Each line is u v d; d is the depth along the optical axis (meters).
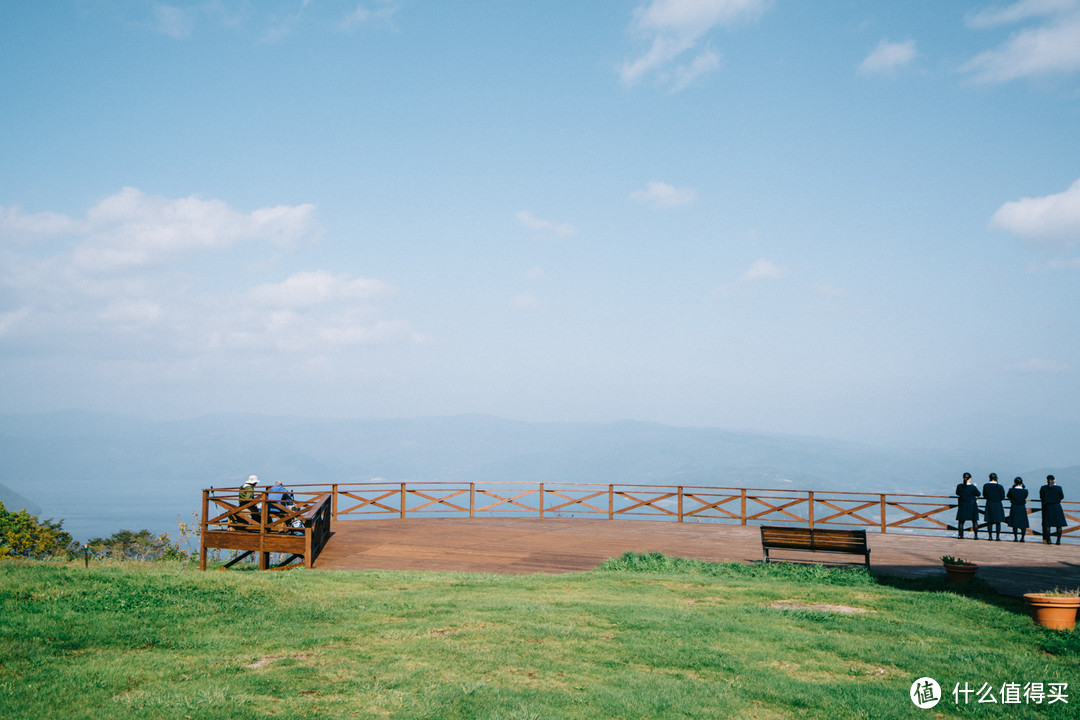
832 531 13.44
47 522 47.44
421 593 10.66
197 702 5.52
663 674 6.84
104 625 7.71
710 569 13.52
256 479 16.44
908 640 8.44
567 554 16.12
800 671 7.12
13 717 5.10
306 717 5.34
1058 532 18.47
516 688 6.16
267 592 10.07
